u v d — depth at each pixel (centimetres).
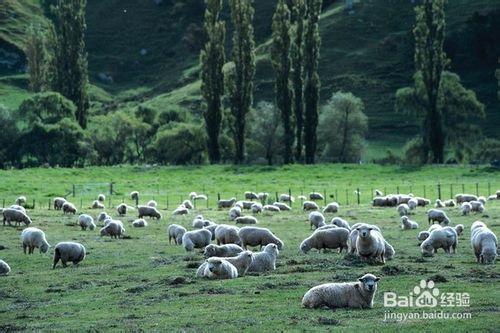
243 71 14600
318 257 4500
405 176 12438
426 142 14575
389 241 5625
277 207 8844
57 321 3136
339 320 2908
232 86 14638
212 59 14712
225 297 3431
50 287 3941
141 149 16888
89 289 3850
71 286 3938
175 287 3750
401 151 17400
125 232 6725
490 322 2845
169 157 15262
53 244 5841
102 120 16762
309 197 10294
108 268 4512
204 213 8631
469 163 14500
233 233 5106
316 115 14438
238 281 3812
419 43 14725
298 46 14450
